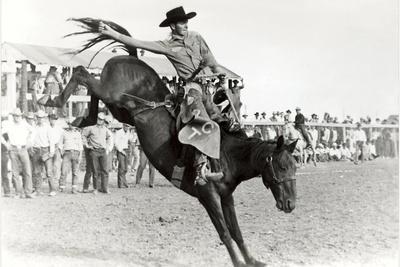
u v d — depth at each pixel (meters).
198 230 9.86
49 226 10.16
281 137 6.82
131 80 7.73
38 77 19.16
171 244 8.78
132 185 17.28
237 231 7.18
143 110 7.62
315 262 7.65
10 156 14.09
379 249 8.52
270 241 8.92
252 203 12.99
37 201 13.41
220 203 7.27
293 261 7.67
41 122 14.65
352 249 8.45
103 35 7.84
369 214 11.59
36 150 14.55
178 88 7.48
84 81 7.77
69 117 18.70
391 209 12.13
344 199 13.66
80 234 9.50
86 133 15.06
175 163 7.42
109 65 7.84
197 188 7.04
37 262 7.63
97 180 15.11
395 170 21.08
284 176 6.79
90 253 8.17
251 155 7.02
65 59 19.59
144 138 7.62
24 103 18.11
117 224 10.38
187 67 7.59
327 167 23.48
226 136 7.26
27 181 14.10
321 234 9.49
